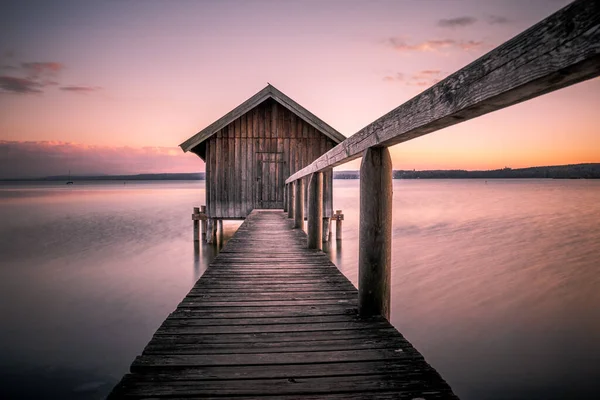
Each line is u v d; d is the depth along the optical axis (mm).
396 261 10047
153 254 10797
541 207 28375
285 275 3553
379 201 2275
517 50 957
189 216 21734
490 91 1062
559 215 22062
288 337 2041
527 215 22328
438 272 8844
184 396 1438
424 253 11125
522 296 6977
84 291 7277
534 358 4512
